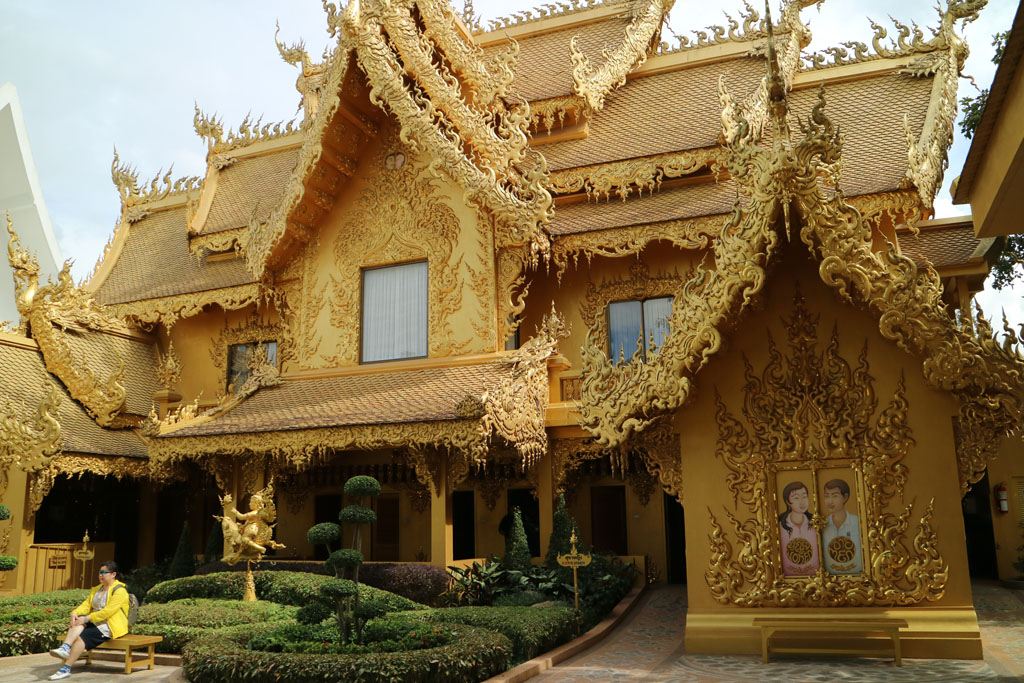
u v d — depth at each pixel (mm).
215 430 18609
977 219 11547
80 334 23047
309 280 21188
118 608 12234
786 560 11828
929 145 19234
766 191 11031
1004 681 9500
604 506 20016
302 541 21953
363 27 19453
